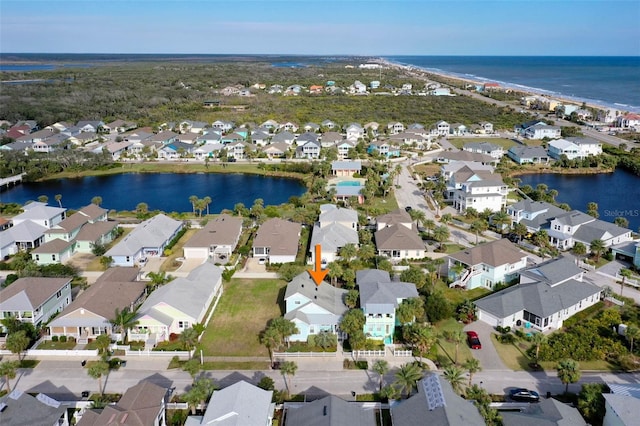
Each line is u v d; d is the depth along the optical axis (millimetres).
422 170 167375
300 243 102500
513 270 84812
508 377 59469
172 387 57938
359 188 135250
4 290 71812
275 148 187875
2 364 56250
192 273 81250
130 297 74500
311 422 47250
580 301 74500
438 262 86812
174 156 187625
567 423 46656
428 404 48219
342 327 63969
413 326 63812
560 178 163125
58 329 68625
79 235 100625
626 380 58938
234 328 71000
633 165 167875
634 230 113375
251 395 50250
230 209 132500
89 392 56969
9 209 126250
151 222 104250
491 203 123375
